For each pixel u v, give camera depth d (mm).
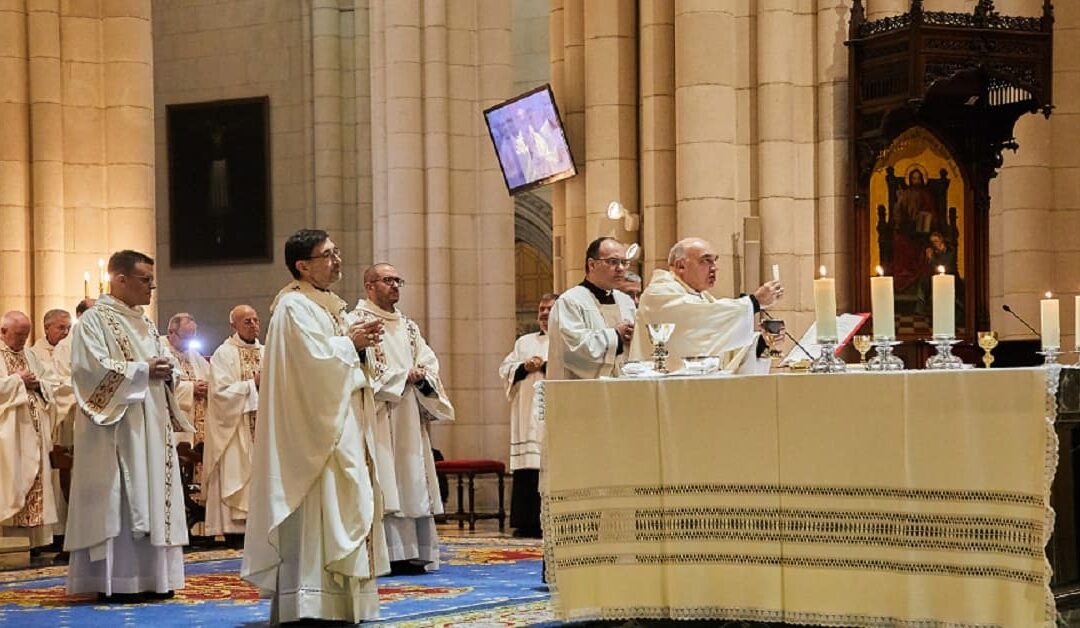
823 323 8633
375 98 23641
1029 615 7488
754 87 14969
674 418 8711
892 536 8008
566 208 16594
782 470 8383
